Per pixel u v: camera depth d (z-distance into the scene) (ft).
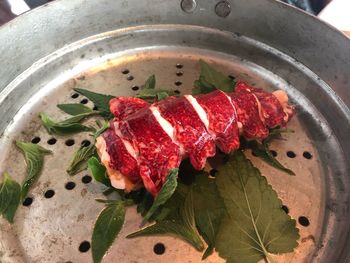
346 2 0.91
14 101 0.68
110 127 0.56
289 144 0.65
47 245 0.53
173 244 0.53
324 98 0.68
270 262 0.50
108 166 0.54
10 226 0.55
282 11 0.69
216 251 0.52
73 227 0.54
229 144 0.58
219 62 0.78
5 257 0.52
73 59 0.76
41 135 0.66
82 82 0.74
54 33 0.72
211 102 0.58
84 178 0.60
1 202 0.56
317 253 0.52
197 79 0.75
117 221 0.54
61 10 0.70
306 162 0.62
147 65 0.78
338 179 0.60
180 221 0.54
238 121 0.60
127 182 0.54
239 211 0.55
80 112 0.67
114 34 0.78
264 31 0.74
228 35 0.78
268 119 0.62
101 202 0.57
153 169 0.53
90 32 0.76
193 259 0.51
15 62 0.68
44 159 0.62
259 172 0.59
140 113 0.56
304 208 0.57
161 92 0.67
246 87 0.64
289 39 0.72
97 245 0.52
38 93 0.71
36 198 0.57
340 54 0.64
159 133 0.54
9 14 0.91
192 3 0.75
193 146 0.55
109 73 0.76
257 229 0.53
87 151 0.61
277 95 0.65
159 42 0.80
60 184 0.59
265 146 0.63
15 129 0.67
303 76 0.72
